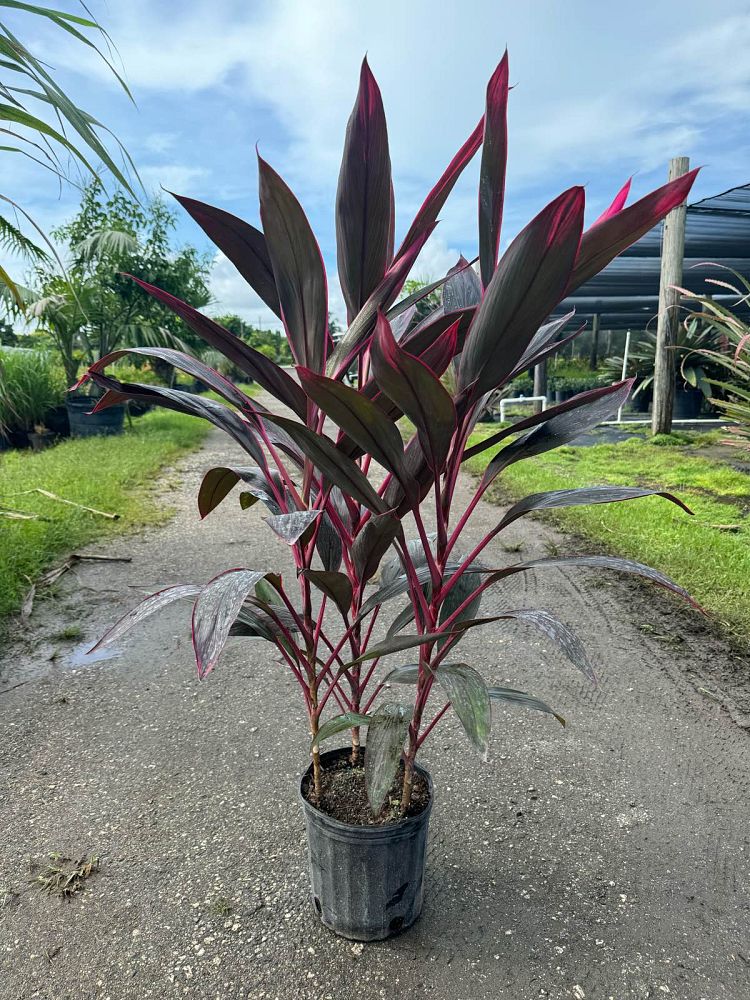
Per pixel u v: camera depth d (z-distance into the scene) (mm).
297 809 1756
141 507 4809
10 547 3541
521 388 14492
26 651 2650
